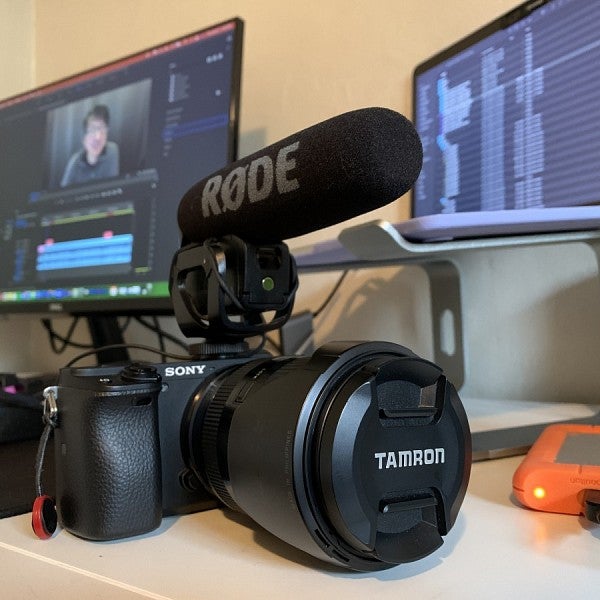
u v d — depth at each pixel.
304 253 0.69
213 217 0.46
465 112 0.79
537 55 0.69
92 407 0.39
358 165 0.37
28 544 0.39
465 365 0.86
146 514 0.40
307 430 0.33
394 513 0.34
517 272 0.82
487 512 0.42
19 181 1.12
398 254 0.60
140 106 0.98
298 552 0.37
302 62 1.05
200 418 0.43
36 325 1.40
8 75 1.41
